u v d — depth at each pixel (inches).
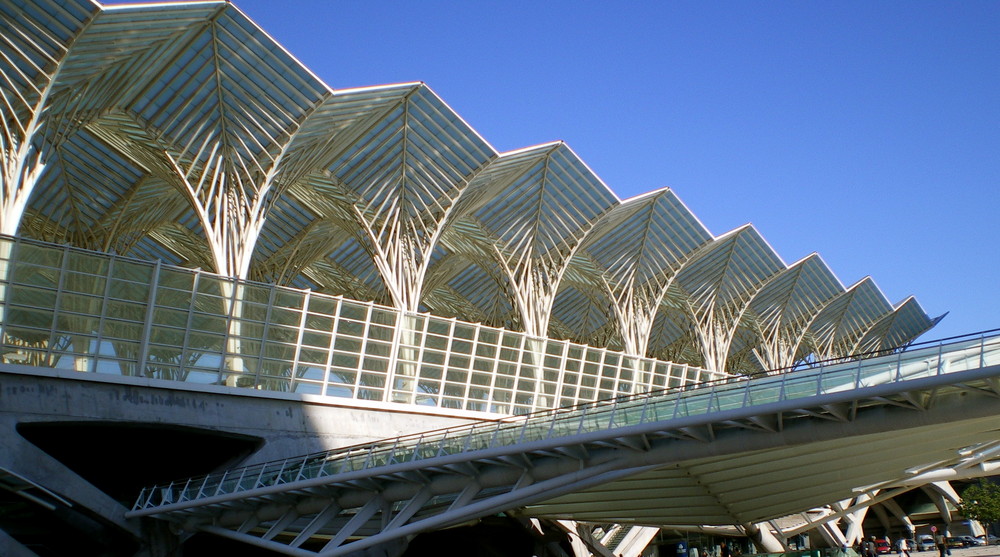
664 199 1886.1
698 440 791.7
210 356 1232.8
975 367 657.6
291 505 1007.6
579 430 859.4
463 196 1574.8
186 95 1226.6
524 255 1786.4
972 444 868.6
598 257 1959.9
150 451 1414.9
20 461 1016.9
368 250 1541.6
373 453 960.9
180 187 1323.8
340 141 1387.8
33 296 1095.0
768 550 1692.9
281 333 1306.6
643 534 1579.7
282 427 1268.5
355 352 1389.0
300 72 1226.6
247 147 1295.5
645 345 2014.0
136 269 1178.0
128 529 1041.5
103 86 1154.7
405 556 1578.5
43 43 1040.2
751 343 2674.7
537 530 1368.1
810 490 1034.7
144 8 1046.4
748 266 2250.2
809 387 741.9
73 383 1102.4
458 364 1536.7
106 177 1656.0
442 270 2111.2
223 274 1282.0
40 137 1150.3
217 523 1060.5
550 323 2559.1
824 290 2536.9
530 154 1587.1
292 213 1793.8
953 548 2041.1
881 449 876.6
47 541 1192.8
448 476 917.2
